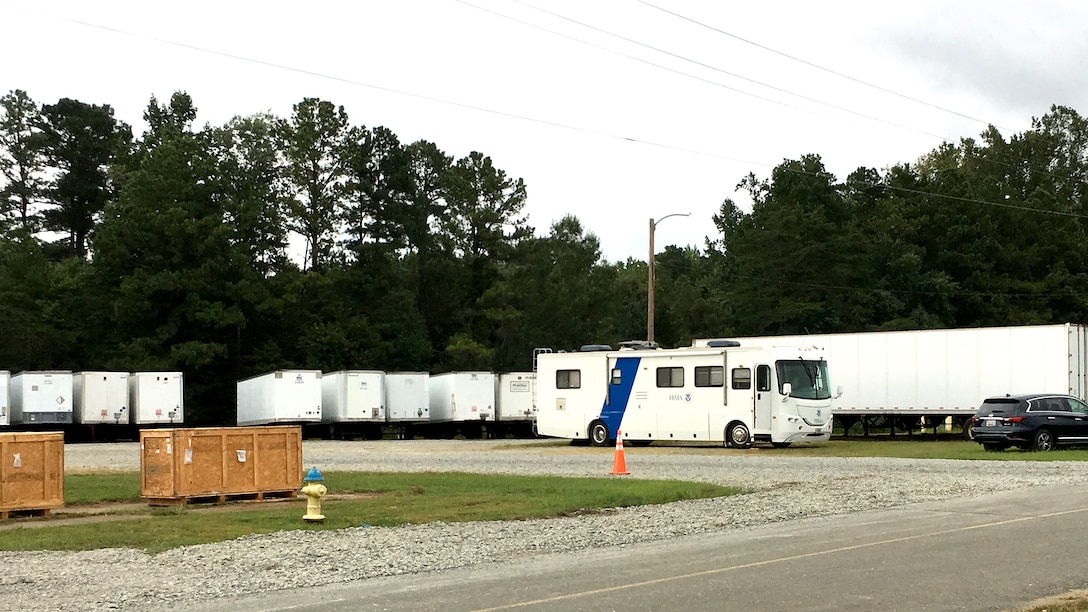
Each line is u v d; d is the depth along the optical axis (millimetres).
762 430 34750
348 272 75875
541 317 78812
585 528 15805
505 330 80125
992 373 39000
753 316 76938
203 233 67625
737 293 78688
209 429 20062
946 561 11938
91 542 14875
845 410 42250
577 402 39188
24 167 89562
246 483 20438
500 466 29719
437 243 83188
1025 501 18109
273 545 14344
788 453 33188
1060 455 29391
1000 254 83562
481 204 84125
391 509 18562
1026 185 103875
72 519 17922
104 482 24906
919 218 84562
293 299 72375
